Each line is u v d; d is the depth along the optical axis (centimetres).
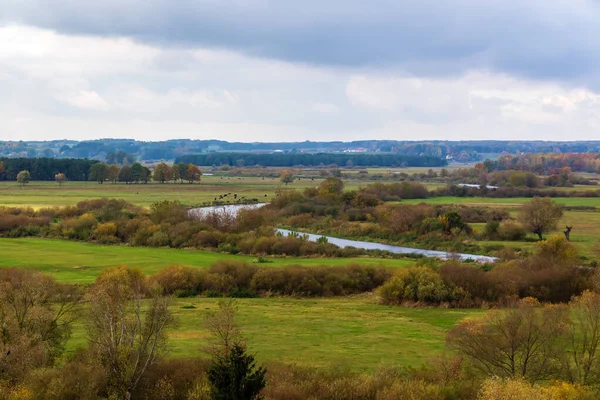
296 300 6969
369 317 6047
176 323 4550
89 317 3803
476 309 6519
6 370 3666
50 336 4181
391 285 6875
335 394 3666
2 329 3944
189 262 8531
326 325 5656
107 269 7050
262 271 7444
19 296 4256
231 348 3594
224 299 6862
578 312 4409
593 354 3894
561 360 3869
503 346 3941
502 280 6819
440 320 5922
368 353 4691
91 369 3619
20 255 8888
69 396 3488
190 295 7031
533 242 10788
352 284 7450
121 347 3569
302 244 9762
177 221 11181
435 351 4759
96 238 10775
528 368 3875
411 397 3522
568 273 6881
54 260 8494
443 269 7112
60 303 4716
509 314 4231
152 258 8862
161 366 3841
